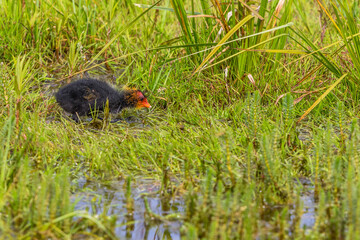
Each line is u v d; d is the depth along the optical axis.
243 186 7.46
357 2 15.27
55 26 15.05
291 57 13.24
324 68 12.39
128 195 7.31
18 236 6.18
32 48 13.95
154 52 13.62
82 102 11.56
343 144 8.83
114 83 13.49
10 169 7.37
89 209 7.21
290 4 11.75
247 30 11.98
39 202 6.27
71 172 8.46
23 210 6.55
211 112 11.19
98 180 8.23
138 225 6.87
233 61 12.41
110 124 11.16
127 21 15.77
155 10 15.75
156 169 8.44
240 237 6.11
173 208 7.32
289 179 7.55
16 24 14.38
